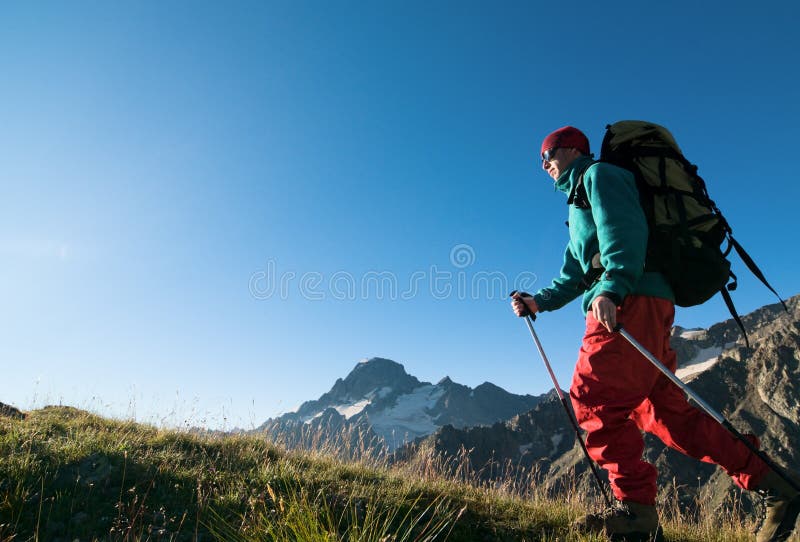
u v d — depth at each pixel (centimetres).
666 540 397
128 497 389
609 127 364
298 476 466
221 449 591
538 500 480
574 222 374
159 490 409
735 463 344
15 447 453
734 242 355
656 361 305
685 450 362
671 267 332
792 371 18075
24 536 321
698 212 333
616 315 333
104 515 357
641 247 322
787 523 329
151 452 510
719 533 405
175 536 332
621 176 340
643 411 381
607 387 330
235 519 357
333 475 511
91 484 391
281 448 634
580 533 374
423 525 387
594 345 343
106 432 614
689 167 346
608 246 326
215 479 438
